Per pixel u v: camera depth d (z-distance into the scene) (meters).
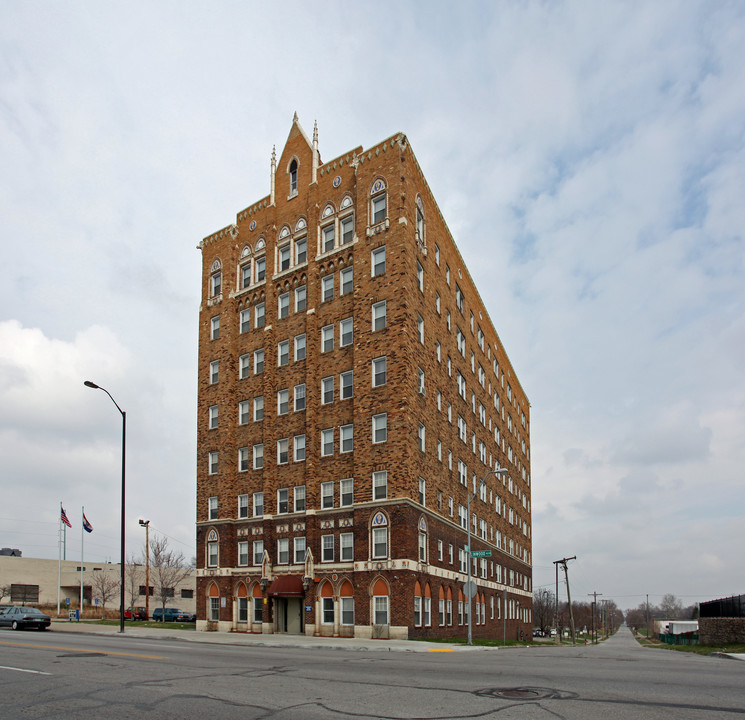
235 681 13.70
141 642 28.75
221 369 50.31
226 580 45.50
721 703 11.28
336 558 39.75
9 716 9.91
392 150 43.06
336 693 12.15
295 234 48.19
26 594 86.25
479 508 58.22
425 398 43.25
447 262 51.91
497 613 62.47
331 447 42.09
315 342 44.41
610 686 13.53
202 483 49.34
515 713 10.28
